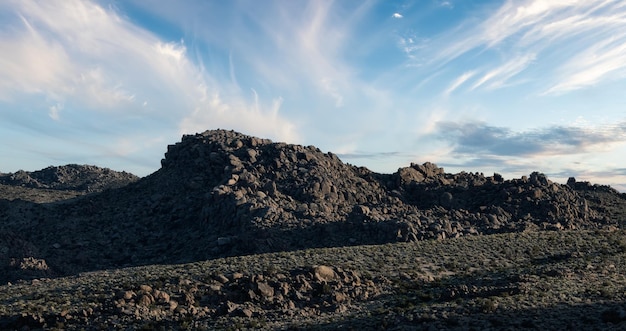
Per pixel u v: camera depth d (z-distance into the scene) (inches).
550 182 5969.5
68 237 5177.2
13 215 5654.5
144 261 4660.4
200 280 2628.0
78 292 2588.6
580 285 2341.3
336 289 2518.5
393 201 5428.2
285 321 2129.7
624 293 2133.4
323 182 5280.5
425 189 5703.7
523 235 3818.9
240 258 3184.1
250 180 5270.7
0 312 2336.4
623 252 3171.8
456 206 5447.8
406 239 4065.0
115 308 2284.7
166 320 2197.3
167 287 2539.4
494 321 1785.2
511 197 5511.8
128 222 5467.5
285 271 2699.3
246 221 4503.0
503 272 2844.5
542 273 2689.5
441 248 3476.9
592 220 5551.2
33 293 2741.1
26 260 4451.3
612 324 1675.7
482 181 6171.3
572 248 3393.2
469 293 2320.4
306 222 4471.0
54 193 6958.7
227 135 6742.1
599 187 7150.6
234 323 2126.0
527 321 1760.6
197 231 4970.5
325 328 1961.1
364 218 4559.5
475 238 3764.8
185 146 6643.7
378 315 2085.4
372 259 3154.5
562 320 1777.8
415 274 2807.6
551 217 5226.4
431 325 1803.6
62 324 2160.4
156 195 5866.1
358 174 6117.1
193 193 5669.3
